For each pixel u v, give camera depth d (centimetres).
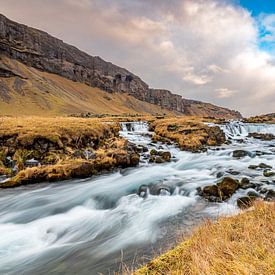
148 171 2116
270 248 433
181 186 1516
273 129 5550
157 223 1048
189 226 976
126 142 2825
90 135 2678
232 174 1762
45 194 1623
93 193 1579
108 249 850
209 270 382
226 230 564
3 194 1648
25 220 1232
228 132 4862
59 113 17788
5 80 19675
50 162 2103
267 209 670
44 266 779
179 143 3347
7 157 2119
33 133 2320
